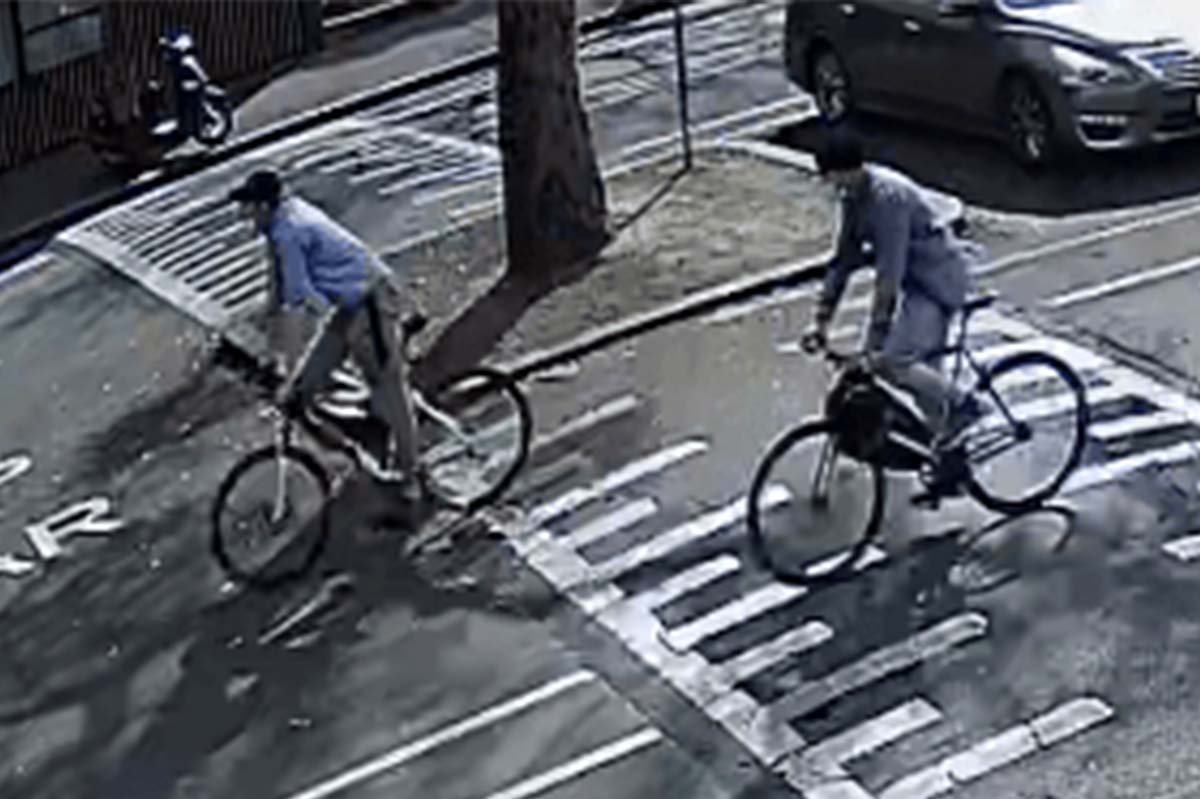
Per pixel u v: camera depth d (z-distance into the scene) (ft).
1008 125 54.70
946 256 34.12
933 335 34.42
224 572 37.91
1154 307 43.83
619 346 45.85
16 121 75.46
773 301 47.21
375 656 34.40
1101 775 28.58
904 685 31.32
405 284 51.34
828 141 35.06
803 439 35.96
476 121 71.61
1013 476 36.81
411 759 31.32
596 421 41.88
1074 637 31.99
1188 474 36.40
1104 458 37.14
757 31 75.46
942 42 56.34
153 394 48.83
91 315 56.59
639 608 34.68
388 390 37.50
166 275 59.16
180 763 32.24
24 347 54.60
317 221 36.47
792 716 30.96
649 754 30.50
